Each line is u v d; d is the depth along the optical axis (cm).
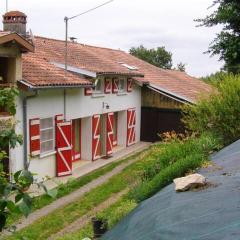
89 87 1786
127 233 418
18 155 1392
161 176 722
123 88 2278
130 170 1728
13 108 373
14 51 1350
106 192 1409
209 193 421
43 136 1569
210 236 299
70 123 1678
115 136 2355
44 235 1045
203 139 922
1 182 295
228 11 1140
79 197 1369
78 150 1964
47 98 1564
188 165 708
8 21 1719
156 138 2472
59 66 1819
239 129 1065
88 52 2364
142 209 479
